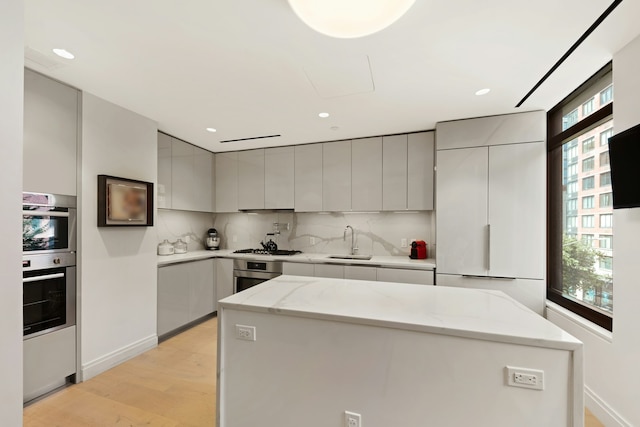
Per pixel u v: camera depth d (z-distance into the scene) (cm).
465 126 299
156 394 218
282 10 144
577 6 142
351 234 407
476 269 294
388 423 128
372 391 130
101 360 246
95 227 241
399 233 388
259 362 148
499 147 288
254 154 416
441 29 159
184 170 376
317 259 352
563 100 255
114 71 204
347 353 134
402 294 170
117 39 168
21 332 90
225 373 154
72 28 158
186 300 342
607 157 210
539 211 276
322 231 421
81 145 231
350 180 371
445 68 201
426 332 122
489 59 190
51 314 213
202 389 225
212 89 232
